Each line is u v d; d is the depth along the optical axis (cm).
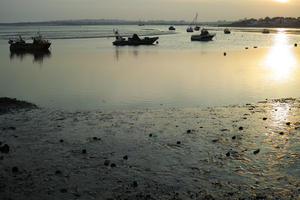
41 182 784
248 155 930
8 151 986
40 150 995
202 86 2144
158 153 958
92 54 4744
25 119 1352
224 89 2034
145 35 12369
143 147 1009
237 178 791
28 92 2006
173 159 912
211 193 722
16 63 3725
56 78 2550
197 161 895
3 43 7462
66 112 1480
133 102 1709
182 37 10888
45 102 1731
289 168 843
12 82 2380
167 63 3503
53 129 1211
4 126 1253
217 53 4816
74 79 2488
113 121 1312
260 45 6756
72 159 923
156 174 820
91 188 754
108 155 949
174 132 1152
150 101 1728
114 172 834
